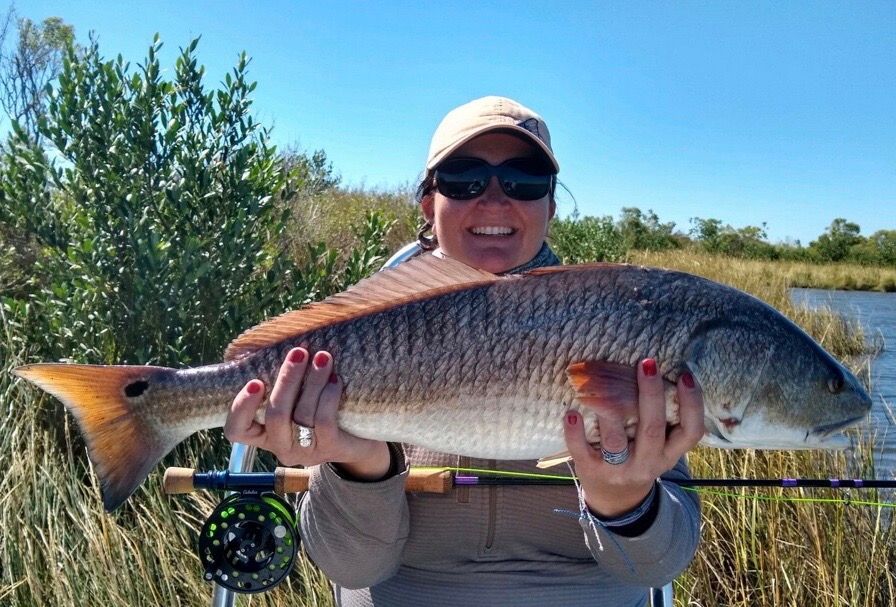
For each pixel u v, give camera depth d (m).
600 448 2.26
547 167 2.94
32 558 3.99
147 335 5.39
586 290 2.38
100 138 5.50
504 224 2.92
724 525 4.94
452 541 2.54
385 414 2.39
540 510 2.52
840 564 4.54
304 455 2.33
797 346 2.47
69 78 5.56
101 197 5.49
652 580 2.39
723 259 23.98
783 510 4.87
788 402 2.46
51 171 5.68
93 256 5.30
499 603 2.48
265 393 2.40
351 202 12.61
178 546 4.23
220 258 5.54
